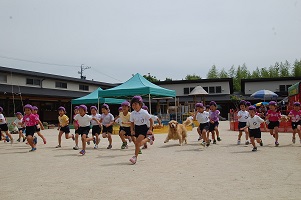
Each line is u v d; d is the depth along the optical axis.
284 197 3.92
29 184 4.90
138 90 17.80
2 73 27.39
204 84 42.91
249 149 9.08
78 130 9.28
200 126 10.13
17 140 13.38
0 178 5.39
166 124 22.73
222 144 10.59
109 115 10.03
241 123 10.43
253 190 4.30
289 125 16.05
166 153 8.44
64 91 32.72
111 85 40.34
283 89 40.41
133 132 7.21
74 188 4.59
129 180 5.07
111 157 7.87
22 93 26.17
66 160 7.44
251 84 41.72
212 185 4.64
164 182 4.89
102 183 4.89
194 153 8.35
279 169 5.84
